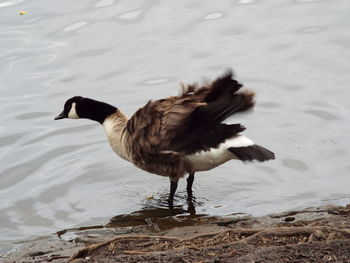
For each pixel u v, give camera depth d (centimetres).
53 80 1728
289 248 836
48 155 1405
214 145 1114
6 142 1466
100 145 1449
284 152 1370
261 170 1315
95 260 867
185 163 1164
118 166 1359
